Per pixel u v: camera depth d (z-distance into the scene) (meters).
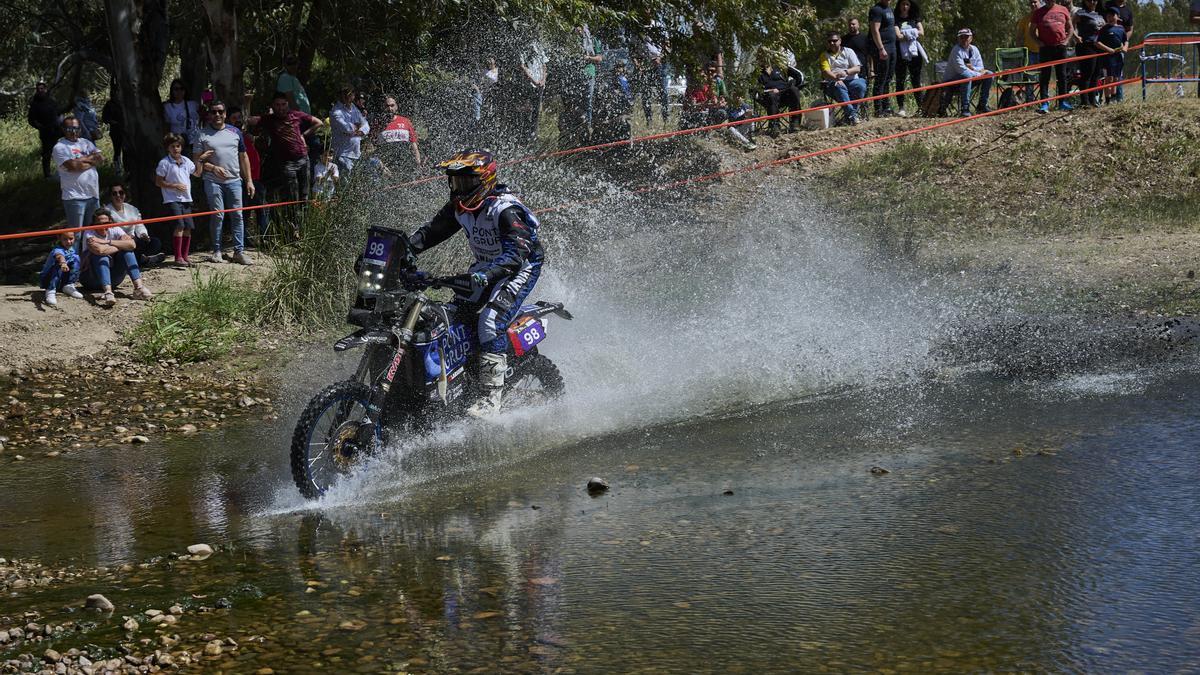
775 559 4.27
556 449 6.32
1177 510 4.54
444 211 6.61
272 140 13.59
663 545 4.52
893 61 18.17
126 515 5.59
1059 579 3.90
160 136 15.46
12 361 9.72
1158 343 7.95
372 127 15.91
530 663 3.46
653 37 16.78
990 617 3.62
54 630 3.94
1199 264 10.77
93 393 8.95
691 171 16.16
